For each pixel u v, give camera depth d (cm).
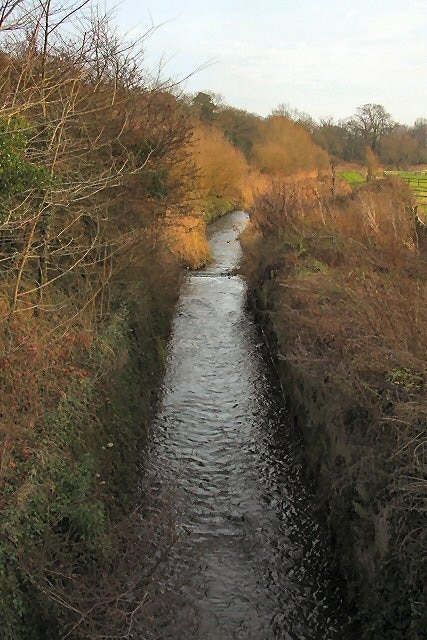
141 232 1402
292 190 1936
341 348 930
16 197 880
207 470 1096
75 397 862
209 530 937
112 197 1252
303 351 960
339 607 781
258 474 1089
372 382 819
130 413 1096
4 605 550
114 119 1149
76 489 727
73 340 938
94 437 877
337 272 1089
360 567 738
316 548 898
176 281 2003
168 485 1031
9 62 806
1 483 627
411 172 4462
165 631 731
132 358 1233
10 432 664
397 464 706
